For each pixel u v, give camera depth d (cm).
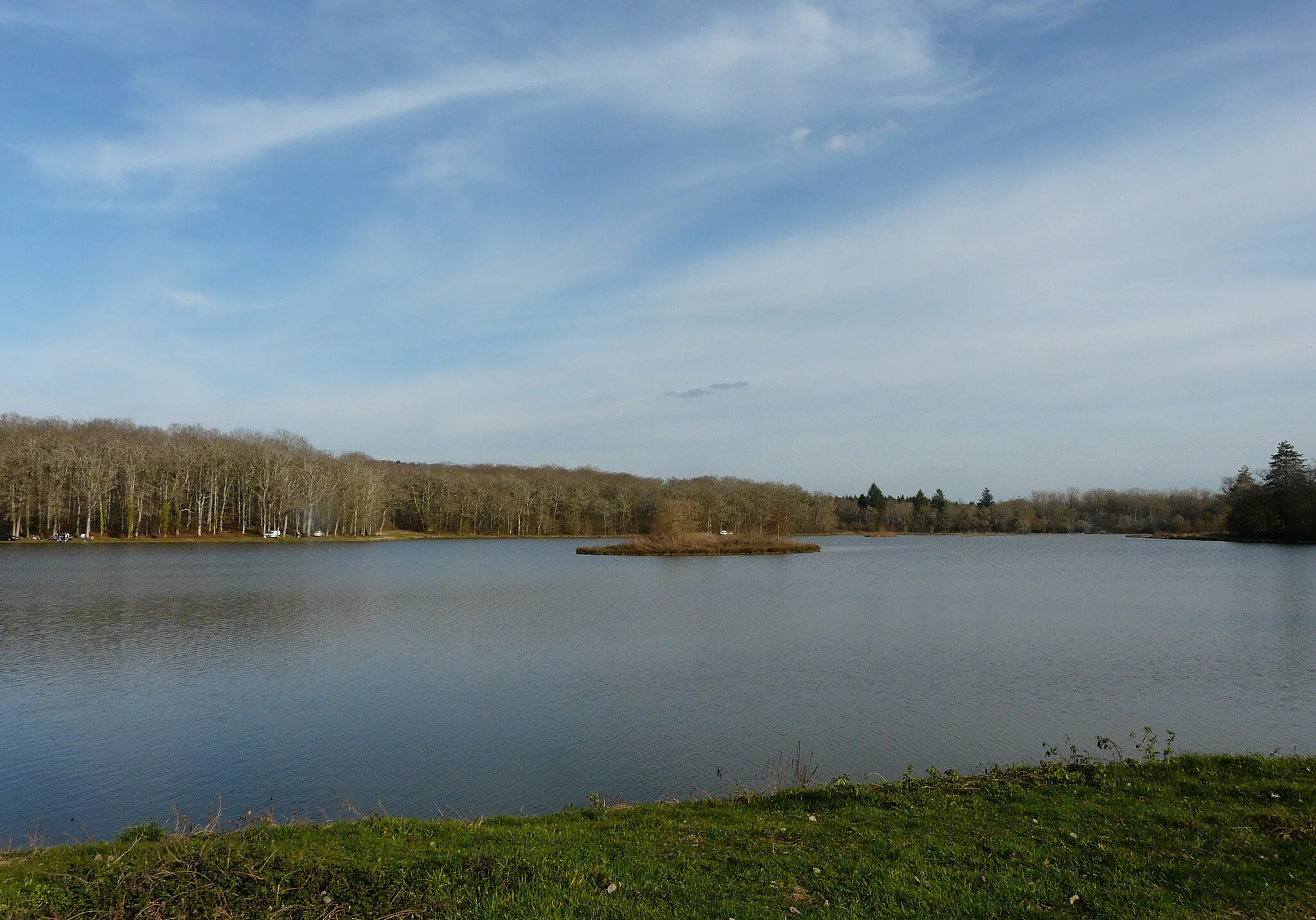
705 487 15550
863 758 1756
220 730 1975
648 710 2139
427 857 979
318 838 1066
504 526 15238
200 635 3372
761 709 2136
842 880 905
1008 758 1755
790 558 9381
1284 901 834
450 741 1888
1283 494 11550
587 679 2502
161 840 1101
